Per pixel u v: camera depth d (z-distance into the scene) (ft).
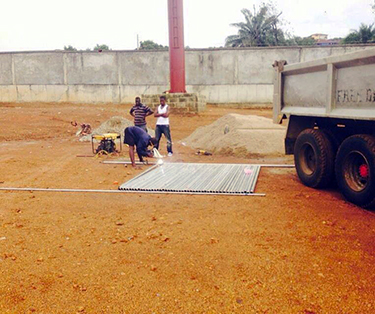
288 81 27.48
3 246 15.98
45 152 42.60
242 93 101.19
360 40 160.15
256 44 167.73
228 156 39.70
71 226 18.40
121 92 102.63
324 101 23.30
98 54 101.60
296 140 26.81
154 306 11.44
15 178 29.25
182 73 80.38
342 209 20.49
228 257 14.64
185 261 14.34
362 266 13.71
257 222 18.53
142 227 18.11
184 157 39.06
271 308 11.23
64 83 103.24
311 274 13.19
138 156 36.68
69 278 13.17
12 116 69.41
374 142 19.66
